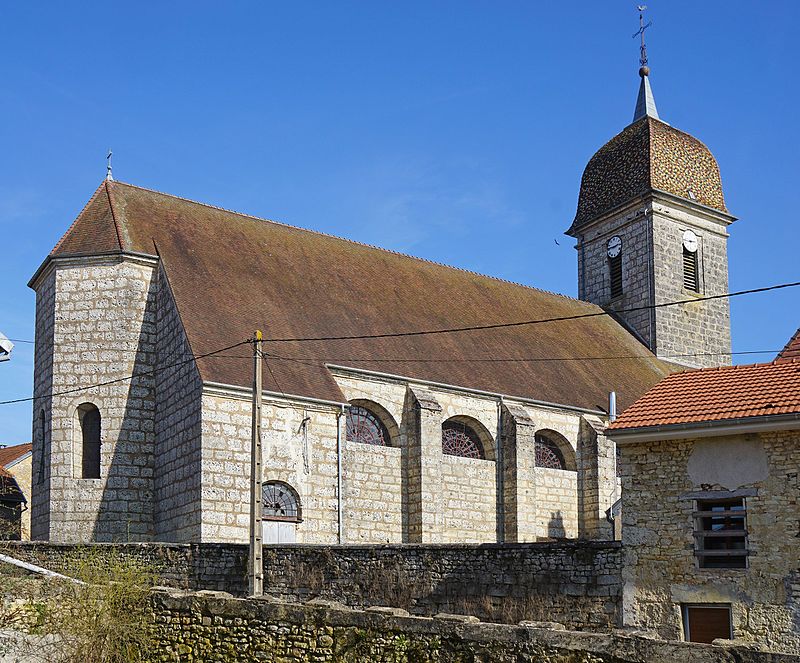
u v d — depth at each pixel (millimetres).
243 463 27672
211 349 28859
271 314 32094
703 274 49531
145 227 33219
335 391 30156
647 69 52094
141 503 30406
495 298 42219
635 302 48281
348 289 36188
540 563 20922
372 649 14547
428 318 37438
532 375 38156
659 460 20438
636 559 20203
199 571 23797
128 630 16406
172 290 30719
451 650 13977
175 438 29141
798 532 18812
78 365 31391
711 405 20328
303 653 15117
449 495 33562
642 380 42969
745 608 18984
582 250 51594
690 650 12664
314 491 28719
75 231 32969
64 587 17156
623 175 50000
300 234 38000
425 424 32500
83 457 31156
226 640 15836
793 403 19234
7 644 16094
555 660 13328
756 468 19422
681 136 51031
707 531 19734
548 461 37531
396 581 22047
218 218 35938
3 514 39844
